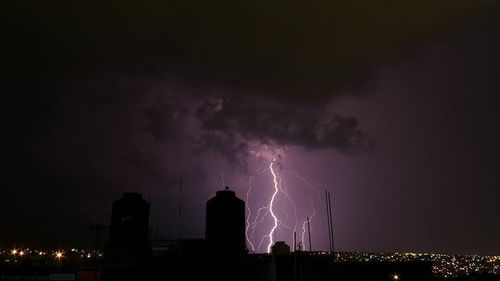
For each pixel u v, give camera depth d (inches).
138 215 842.2
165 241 833.5
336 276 1182.3
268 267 835.4
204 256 807.1
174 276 781.9
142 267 787.4
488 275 1418.6
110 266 791.7
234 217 849.5
